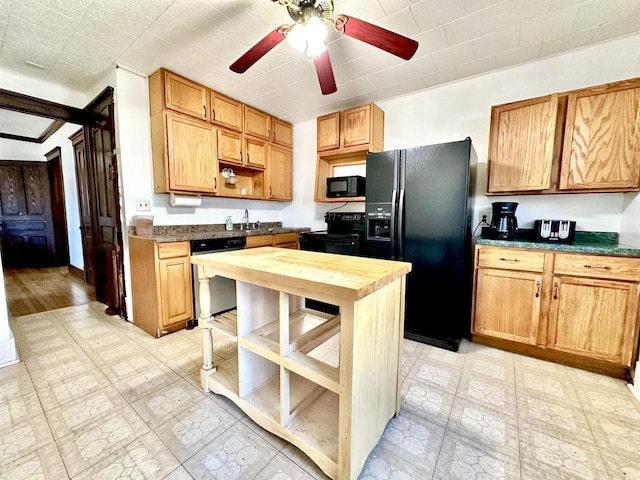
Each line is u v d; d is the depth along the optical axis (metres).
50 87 2.76
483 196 2.64
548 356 2.07
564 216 2.33
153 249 2.30
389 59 2.34
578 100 2.01
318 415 1.37
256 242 3.14
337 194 3.27
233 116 3.12
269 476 1.15
